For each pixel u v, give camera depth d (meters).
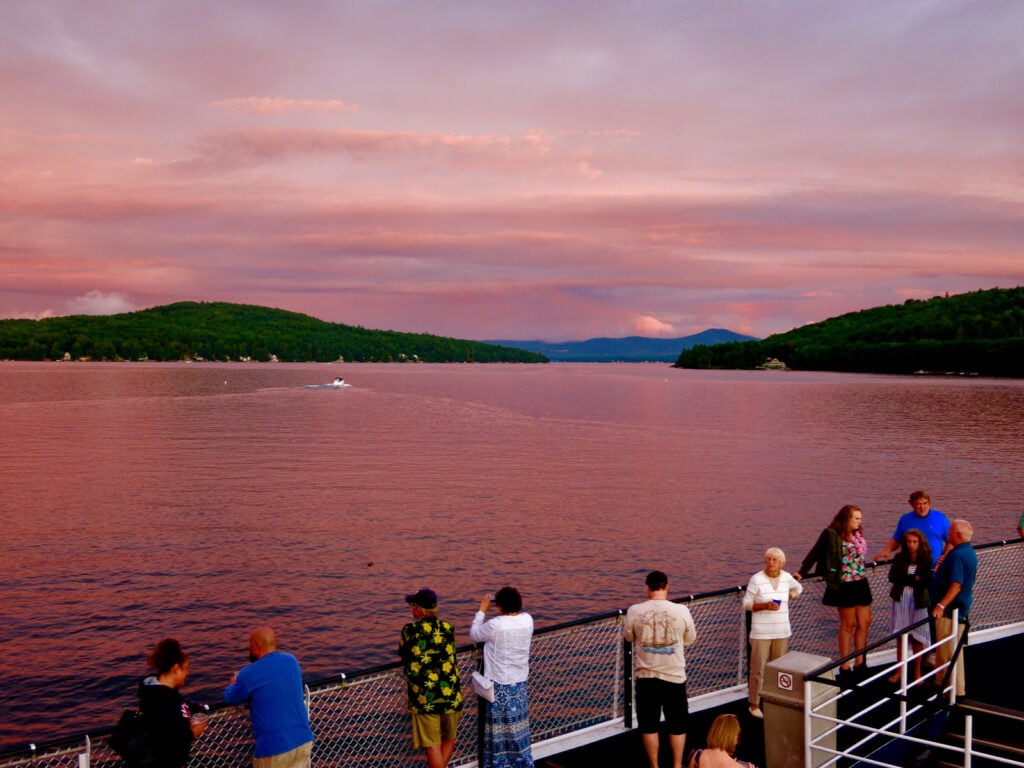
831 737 7.47
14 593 26.23
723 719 5.91
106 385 177.00
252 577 28.38
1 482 49.12
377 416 104.75
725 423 98.06
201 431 82.69
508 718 7.34
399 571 29.34
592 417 107.00
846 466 58.75
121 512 39.81
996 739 7.79
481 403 135.38
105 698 18.64
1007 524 38.50
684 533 36.16
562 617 24.50
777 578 8.75
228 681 19.55
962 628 9.05
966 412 113.50
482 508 41.59
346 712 14.40
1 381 191.75
